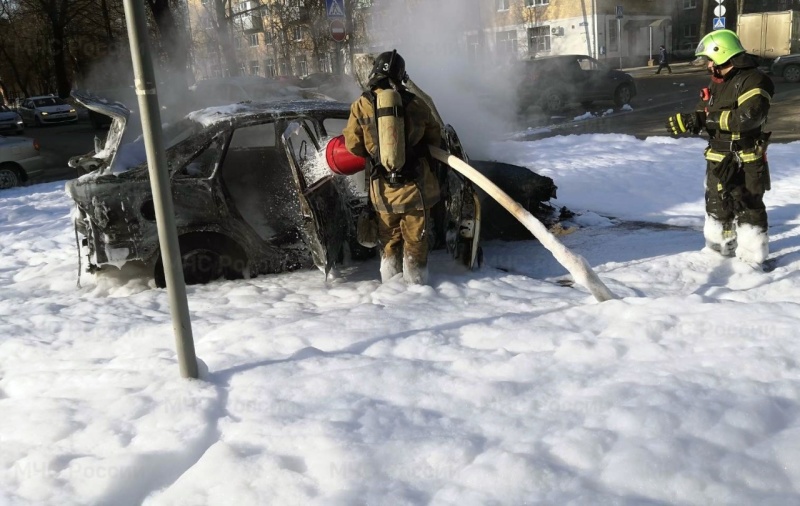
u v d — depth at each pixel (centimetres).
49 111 3048
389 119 416
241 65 2303
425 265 455
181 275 304
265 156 589
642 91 2445
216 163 497
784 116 1568
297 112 527
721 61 457
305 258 521
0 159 1334
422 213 443
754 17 2780
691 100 2155
